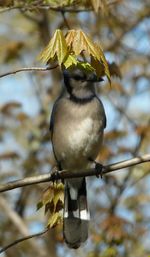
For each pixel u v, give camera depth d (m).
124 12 16.27
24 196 16.34
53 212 9.88
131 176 15.92
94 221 14.48
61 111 11.13
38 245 15.65
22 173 16.23
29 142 16.70
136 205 15.62
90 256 13.41
